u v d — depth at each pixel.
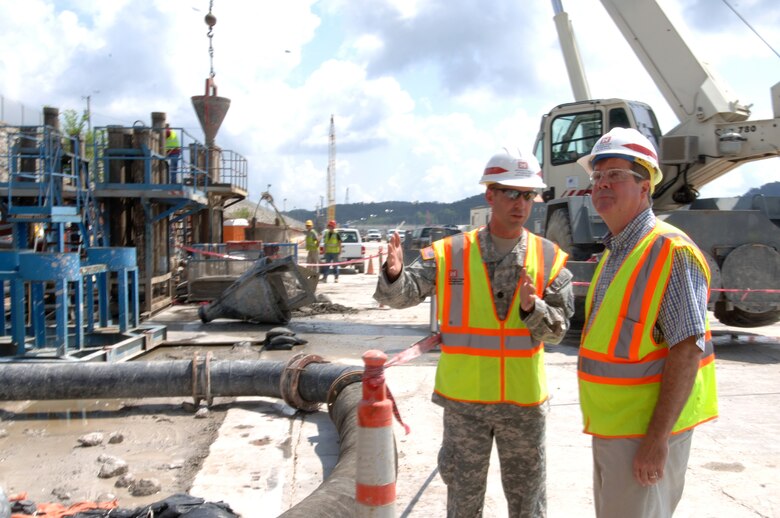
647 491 2.70
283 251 16.95
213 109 18.84
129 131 13.82
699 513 4.33
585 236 10.23
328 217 109.00
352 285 21.11
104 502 4.40
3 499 3.35
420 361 8.95
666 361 2.64
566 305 3.20
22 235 11.55
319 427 6.12
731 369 8.51
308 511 3.48
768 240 9.45
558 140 11.85
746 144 10.62
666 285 2.65
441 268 3.22
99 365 6.58
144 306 13.55
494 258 3.20
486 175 3.20
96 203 13.17
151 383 6.50
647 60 11.30
